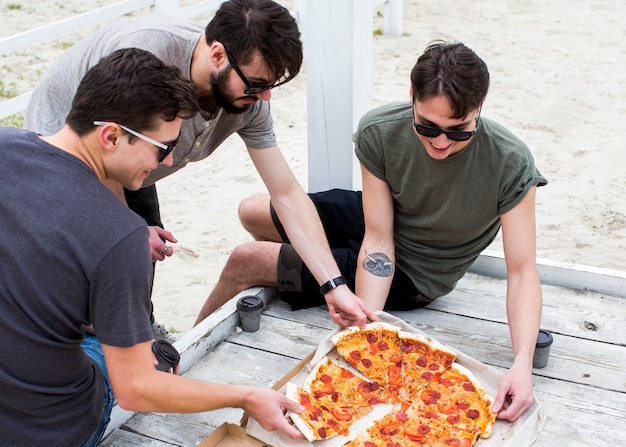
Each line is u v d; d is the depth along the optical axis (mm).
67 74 2281
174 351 2359
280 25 2027
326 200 2979
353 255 2854
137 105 1572
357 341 2488
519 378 2262
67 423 1880
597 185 4938
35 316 1669
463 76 2123
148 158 1658
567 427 2336
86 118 1601
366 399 2340
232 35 2027
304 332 2822
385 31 8039
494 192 2473
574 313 2896
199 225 4566
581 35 8023
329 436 2172
